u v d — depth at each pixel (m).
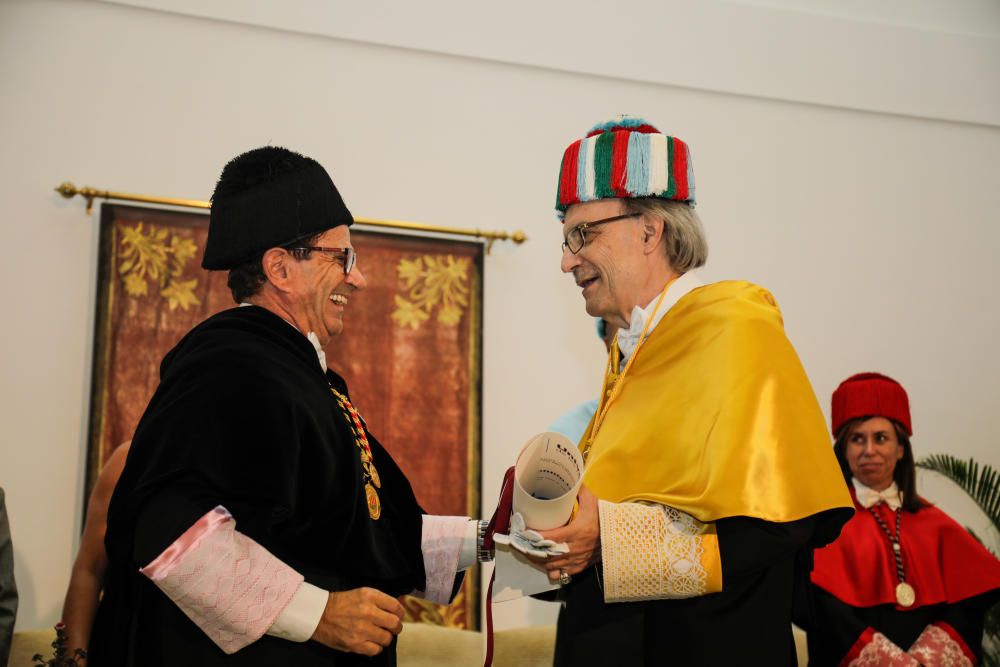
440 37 5.35
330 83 5.19
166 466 1.84
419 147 5.25
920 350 5.76
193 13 5.00
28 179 4.69
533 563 2.02
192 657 1.87
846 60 5.99
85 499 4.39
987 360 5.84
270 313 2.16
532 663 3.86
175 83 4.96
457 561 2.46
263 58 5.11
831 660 3.57
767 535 2.01
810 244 5.74
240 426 1.90
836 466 2.10
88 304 4.63
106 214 4.66
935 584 3.75
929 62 6.11
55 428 4.49
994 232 6.03
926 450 5.63
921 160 6.03
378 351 4.88
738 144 5.77
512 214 5.31
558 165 5.43
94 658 1.93
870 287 5.77
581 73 5.57
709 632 2.07
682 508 2.03
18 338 4.54
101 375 4.50
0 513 3.09
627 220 2.45
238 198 2.21
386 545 2.21
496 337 5.16
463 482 4.83
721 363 2.17
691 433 2.13
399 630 1.94
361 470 2.14
